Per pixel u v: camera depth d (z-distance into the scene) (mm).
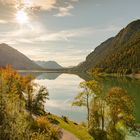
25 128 18969
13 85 75562
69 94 146375
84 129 60281
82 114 88312
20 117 19172
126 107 54781
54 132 46031
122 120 53969
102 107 54625
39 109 80312
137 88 154625
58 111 94938
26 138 18672
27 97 80312
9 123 18016
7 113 18312
